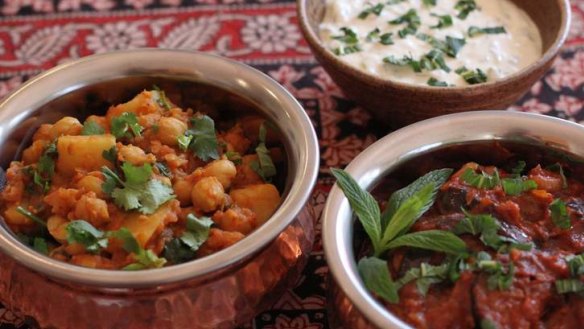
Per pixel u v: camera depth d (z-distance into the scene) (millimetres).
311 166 449
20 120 481
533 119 466
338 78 519
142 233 439
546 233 442
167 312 428
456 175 463
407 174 469
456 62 542
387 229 436
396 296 418
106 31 605
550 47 519
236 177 481
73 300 427
